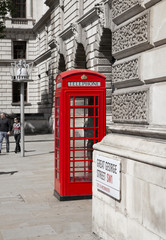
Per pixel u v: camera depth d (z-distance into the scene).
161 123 4.75
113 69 6.20
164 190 4.09
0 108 42.81
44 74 38.81
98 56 19.89
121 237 5.12
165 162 4.08
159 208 4.19
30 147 20.52
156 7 4.81
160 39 4.72
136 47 5.32
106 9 18.33
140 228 4.61
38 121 35.53
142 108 5.16
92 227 6.14
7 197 8.60
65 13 28.48
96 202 6.00
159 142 4.64
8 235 5.95
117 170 5.18
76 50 24.81
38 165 13.49
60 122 8.03
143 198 4.53
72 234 6.00
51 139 26.39
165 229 4.07
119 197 5.13
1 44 43.03
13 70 15.94
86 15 21.55
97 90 8.04
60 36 29.12
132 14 5.48
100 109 8.09
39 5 43.12
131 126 5.55
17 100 43.44
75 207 7.61
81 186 8.20
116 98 6.05
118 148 5.36
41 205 7.83
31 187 9.67
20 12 43.72
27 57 43.97
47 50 35.78
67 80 7.91
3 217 6.99
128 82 5.66
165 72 4.62
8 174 11.67
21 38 43.62
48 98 36.72
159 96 4.80
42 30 40.28
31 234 6.00
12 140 25.84
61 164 8.10
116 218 5.28
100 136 8.13
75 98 7.96
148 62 5.04
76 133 8.08
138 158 4.61
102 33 19.02
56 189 8.58
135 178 4.73
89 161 8.20
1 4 25.41
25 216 7.03
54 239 5.76
